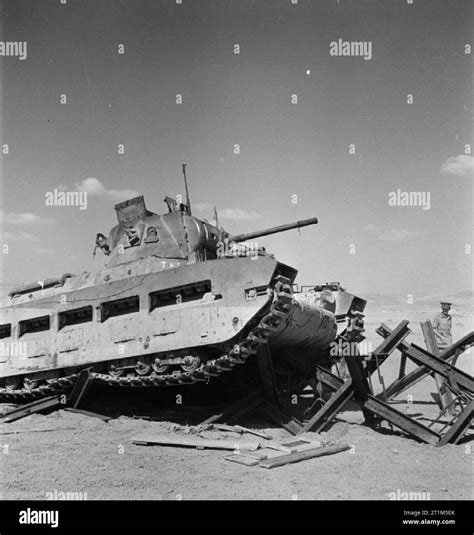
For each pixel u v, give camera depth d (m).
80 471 9.64
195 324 12.93
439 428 14.38
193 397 16.09
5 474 9.47
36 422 14.01
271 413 13.56
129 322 14.16
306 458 10.57
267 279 12.14
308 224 17.23
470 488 9.04
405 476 9.61
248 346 12.37
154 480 9.12
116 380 14.21
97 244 17.27
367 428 13.66
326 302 17.41
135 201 15.98
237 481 9.05
